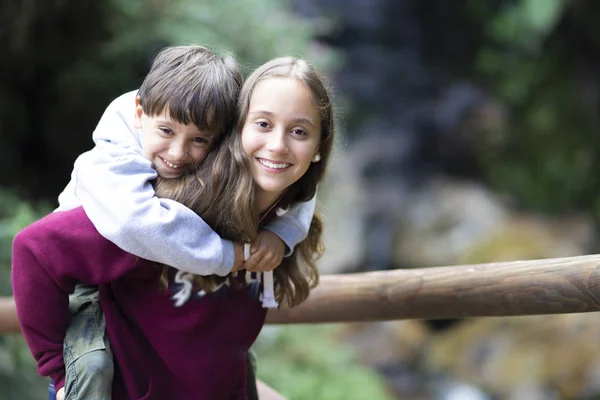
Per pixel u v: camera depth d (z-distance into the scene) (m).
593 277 1.47
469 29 11.50
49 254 1.46
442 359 8.40
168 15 5.55
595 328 7.79
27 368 3.77
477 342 8.29
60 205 1.58
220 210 1.47
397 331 8.96
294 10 10.78
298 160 1.45
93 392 1.49
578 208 10.08
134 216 1.40
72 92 5.42
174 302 1.56
